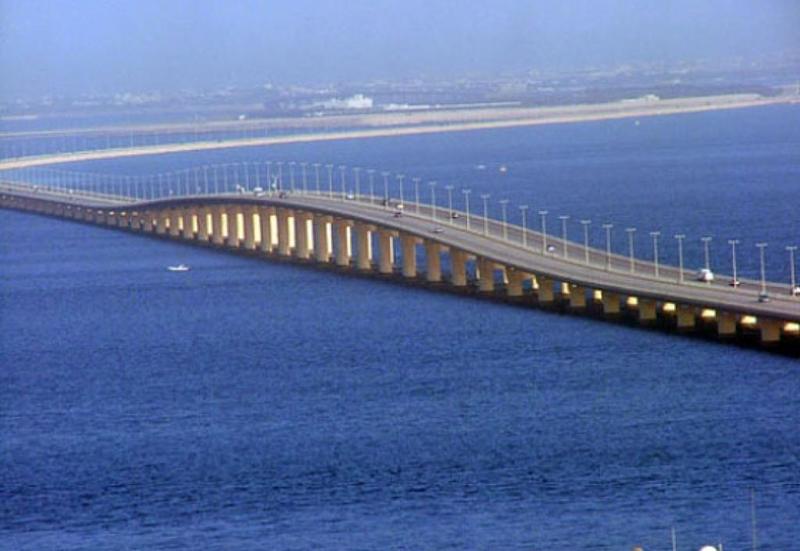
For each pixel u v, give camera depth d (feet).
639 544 470.80
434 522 500.74
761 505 495.82
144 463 583.17
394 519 505.66
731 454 547.49
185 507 530.68
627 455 554.05
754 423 582.76
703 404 612.70
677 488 516.73
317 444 592.19
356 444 588.91
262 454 583.99
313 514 515.91
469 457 563.89
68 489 557.74
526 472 542.98
